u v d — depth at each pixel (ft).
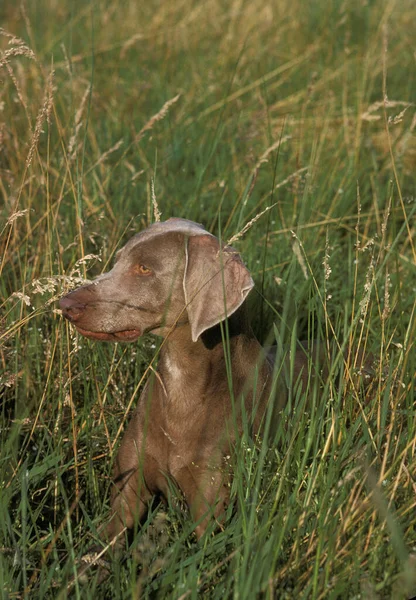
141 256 13.80
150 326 13.94
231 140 24.77
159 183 22.39
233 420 13.11
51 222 18.39
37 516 13.19
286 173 23.48
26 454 15.03
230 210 22.52
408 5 35.83
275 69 30.94
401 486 12.92
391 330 17.28
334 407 13.39
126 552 12.66
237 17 33.91
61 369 15.14
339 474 13.00
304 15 34.91
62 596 10.94
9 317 16.61
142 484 14.30
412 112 27.94
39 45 31.27
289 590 11.28
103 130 25.63
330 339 17.13
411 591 11.78
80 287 13.96
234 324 14.15
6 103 22.18
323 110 27.25
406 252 20.90
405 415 14.62
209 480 13.80
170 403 14.07
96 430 15.53
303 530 12.22
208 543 12.67
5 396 16.47
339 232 22.11
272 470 13.30
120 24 34.06
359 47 32.01
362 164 24.59
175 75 30.25
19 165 20.16
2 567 11.70
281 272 19.15
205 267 13.37
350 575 11.44
